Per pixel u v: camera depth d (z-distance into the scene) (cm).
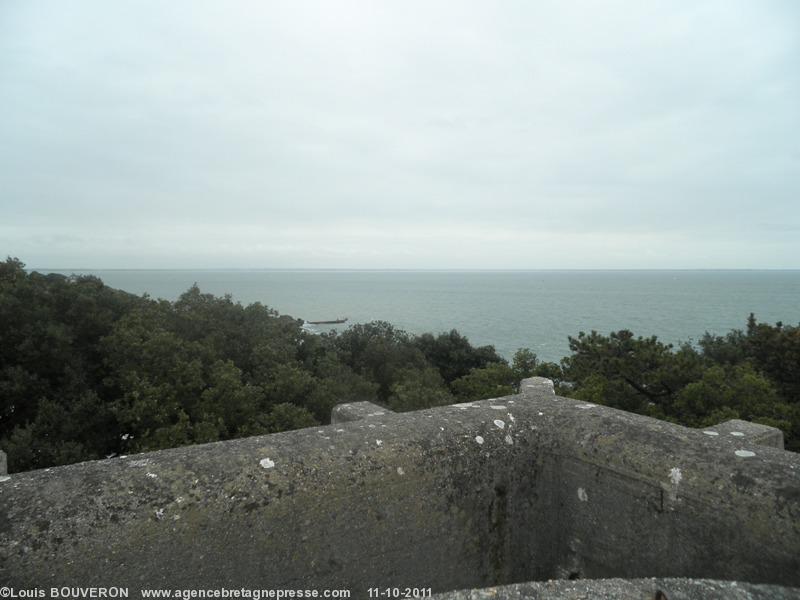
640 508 202
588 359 1470
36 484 157
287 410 1345
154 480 165
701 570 183
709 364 1598
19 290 1466
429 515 206
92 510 152
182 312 1772
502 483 226
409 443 207
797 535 159
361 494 191
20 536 142
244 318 1941
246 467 178
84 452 1196
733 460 186
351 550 190
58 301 1532
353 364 3008
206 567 164
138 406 1210
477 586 221
